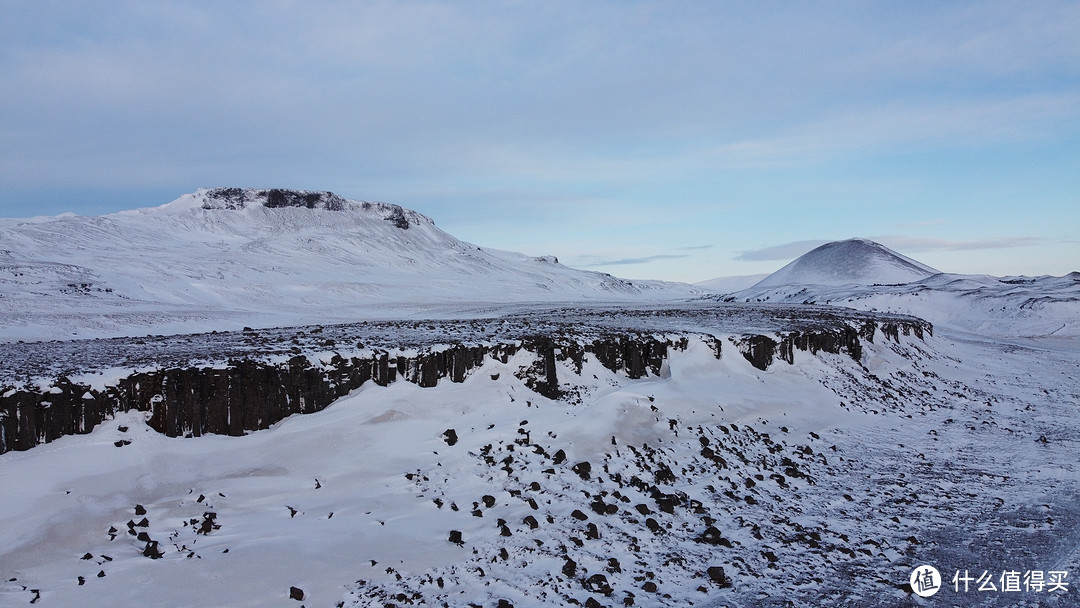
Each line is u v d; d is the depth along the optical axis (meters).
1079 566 12.25
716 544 12.72
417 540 11.89
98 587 9.66
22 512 10.97
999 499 15.97
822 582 11.45
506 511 13.30
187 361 15.38
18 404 12.54
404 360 18.03
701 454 17.55
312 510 12.77
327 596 9.96
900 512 14.99
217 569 10.36
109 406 13.80
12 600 9.16
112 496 12.02
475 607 9.95
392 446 15.47
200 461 13.66
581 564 11.52
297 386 16.06
